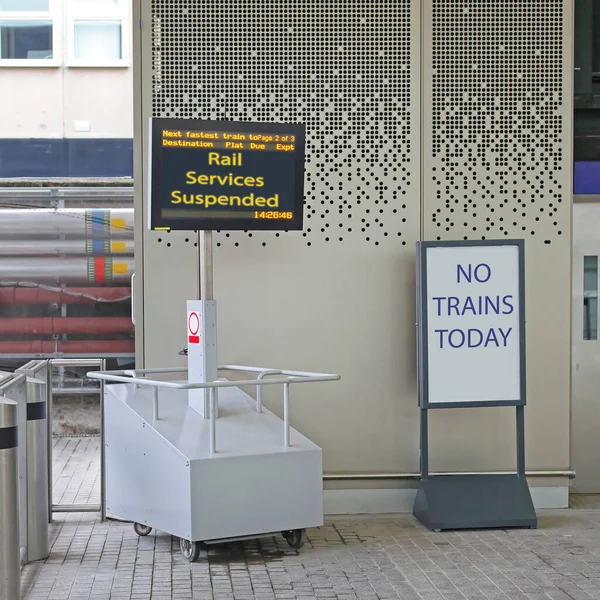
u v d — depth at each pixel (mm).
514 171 7066
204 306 6117
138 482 6090
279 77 6973
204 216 6098
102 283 11539
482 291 6574
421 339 6543
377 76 6992
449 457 7043
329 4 6973
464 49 7016
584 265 7629
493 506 6484
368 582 5195
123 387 6660
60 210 11562
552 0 7035
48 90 11906
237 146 6160
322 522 5910
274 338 6969
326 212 6988
